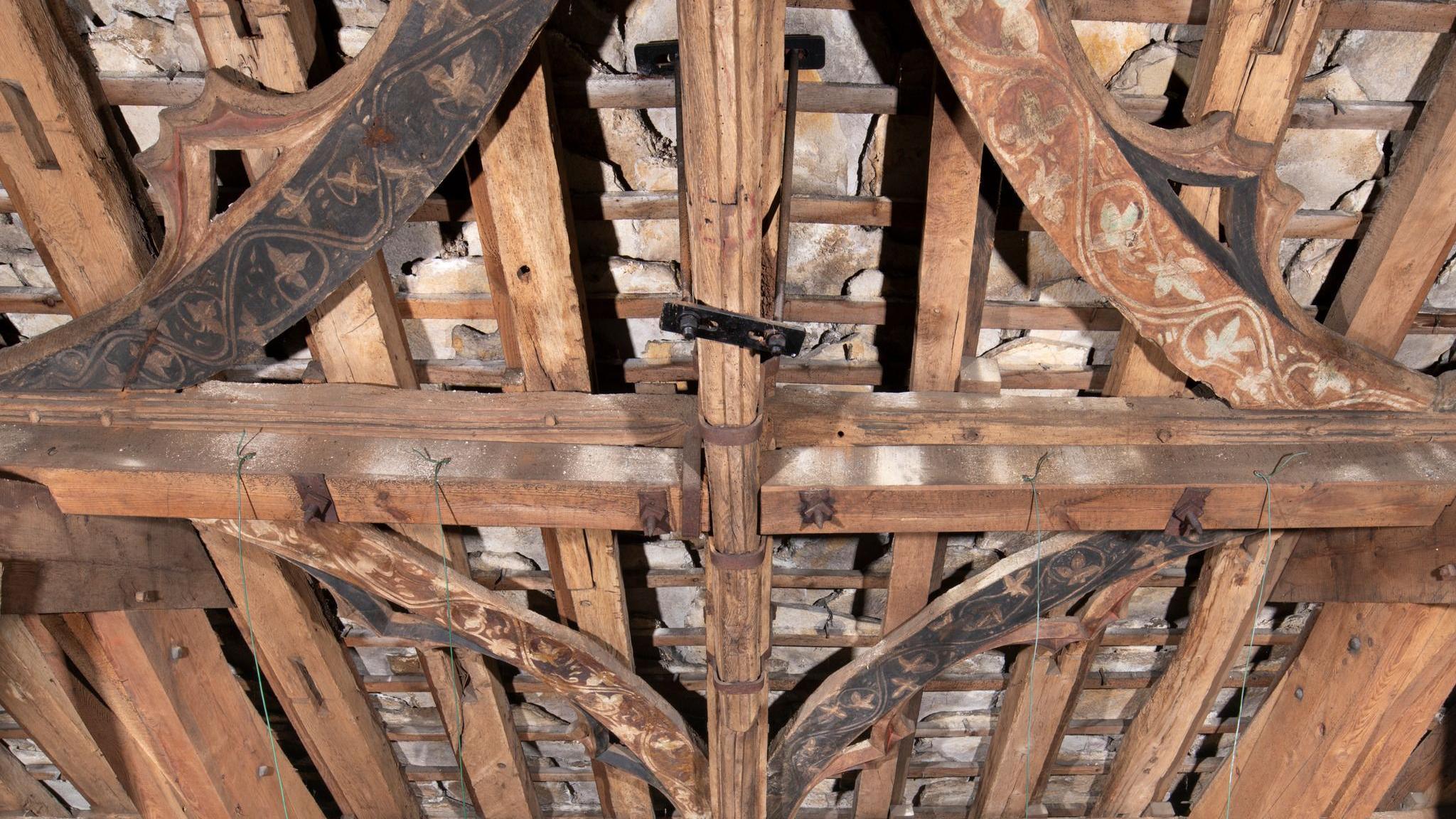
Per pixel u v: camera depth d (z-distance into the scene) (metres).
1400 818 3.93
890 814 4.46
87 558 2.63
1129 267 2.15
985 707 4.23
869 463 2.42
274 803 3.69
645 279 2.80
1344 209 2.61
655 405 2.51
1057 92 1.90
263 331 2.33
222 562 3.06
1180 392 2.69
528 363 2.60
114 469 2.43
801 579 3.53
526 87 2.12
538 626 2.99
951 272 2.45
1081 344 2.93
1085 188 2.03
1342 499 2.42
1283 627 3.82
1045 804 4.89
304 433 2.50
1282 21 2.03
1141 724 3.85
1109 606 3.01
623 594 3.25
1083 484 2.38
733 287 1.83
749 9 1.48
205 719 3.30
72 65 2.28
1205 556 3.18
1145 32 2.33
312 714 3.76
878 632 3.75
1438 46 2.30
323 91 1.98
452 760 4.64
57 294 2.87
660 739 3.35
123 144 2.47
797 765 3.40
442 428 2.50
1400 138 2.46
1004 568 2.85
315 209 2.12
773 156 2.02
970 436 2.47
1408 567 2.61
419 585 2.87
